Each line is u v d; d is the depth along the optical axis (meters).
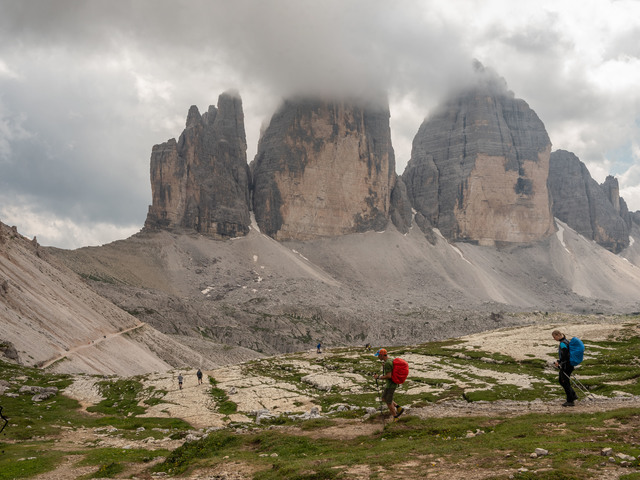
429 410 30.36
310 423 29.31
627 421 21.28
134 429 46.88
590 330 109.69
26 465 27.31
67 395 66.44
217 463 23.00
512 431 21.81
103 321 144.00
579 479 13.98
